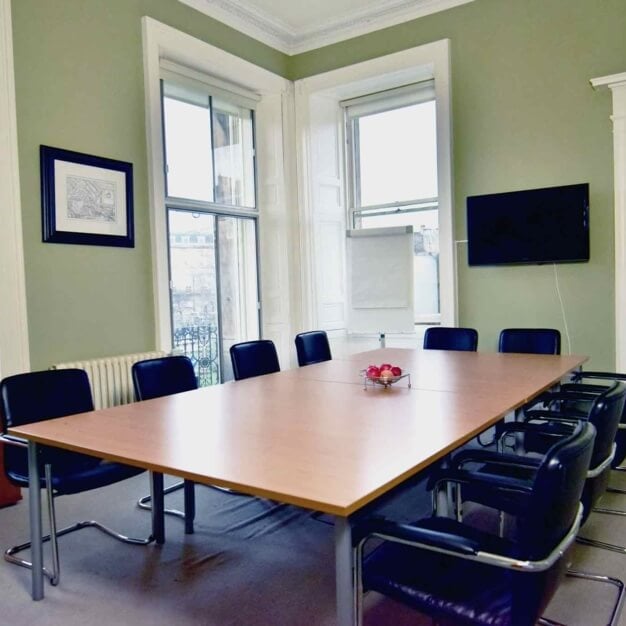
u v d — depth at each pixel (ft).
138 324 14.30
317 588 7.60
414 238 19.47
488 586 5.00
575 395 10.04
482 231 16.07
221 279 18.01
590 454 4.82
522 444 9.01
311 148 19.36
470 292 16.65
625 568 7.96
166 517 10.06
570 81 14.87
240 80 17.70
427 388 9.30
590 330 14.94
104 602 7.34
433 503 7.03
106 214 13.44
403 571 5.23
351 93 19.53
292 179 19.47
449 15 16.48
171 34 15.03
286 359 19.34
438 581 5.08
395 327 18.44
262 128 19.04
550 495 4.31
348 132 20.48
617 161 14.15
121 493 11.35
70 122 12.73
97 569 8.21
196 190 17.02
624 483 11.26
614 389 6.64
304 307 19.44
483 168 16.25
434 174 19.01
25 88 11.87
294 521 9.81
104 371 12.92
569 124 14.94
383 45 17.70
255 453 5.87
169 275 15.69
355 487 4.77
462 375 10.50
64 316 12.62
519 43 15.49
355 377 10.69
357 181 20.58
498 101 15.90
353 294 19.06
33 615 7.07
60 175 12.46
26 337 11.76
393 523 4.80
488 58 15.96
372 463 5.42
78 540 9.21
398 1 16.79
